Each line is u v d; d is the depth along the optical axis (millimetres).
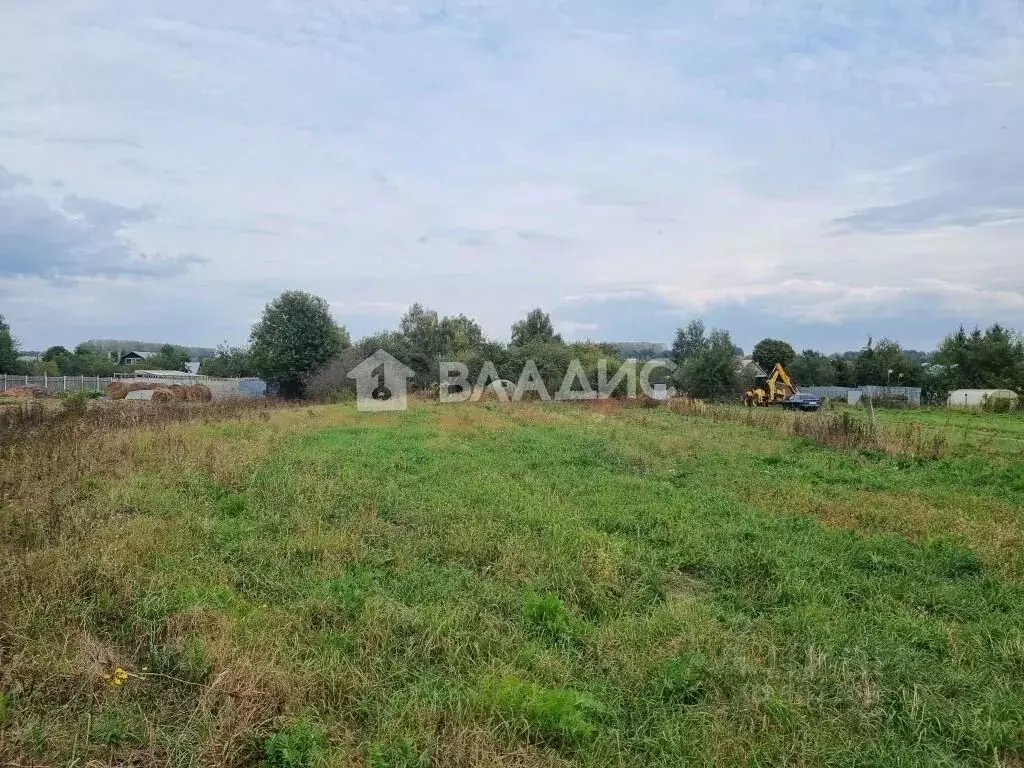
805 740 3588
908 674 4277
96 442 11711
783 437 16500
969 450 14781
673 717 3783
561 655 4441
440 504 8141
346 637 4508
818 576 6090
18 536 6309
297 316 34375
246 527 7023
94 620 4750
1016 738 3676
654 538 7137
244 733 3451
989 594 5754
